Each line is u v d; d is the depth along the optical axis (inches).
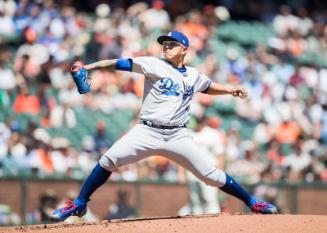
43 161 1808.6
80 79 946.7
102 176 978.1
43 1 2456.9
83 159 1884.8
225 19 2856.8
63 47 2338.8
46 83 2196.1
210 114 2324.1
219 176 999.6
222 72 2536.9
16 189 1626.5
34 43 2303.2
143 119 962.1
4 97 2069.4
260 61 2696.9
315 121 2493.8
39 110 2076.8
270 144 2297.0
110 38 2443.4
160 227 932.0
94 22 2539.4
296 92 2600.9
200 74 994.7
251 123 2389.3
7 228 974.4
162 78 951.6
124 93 2256.4
